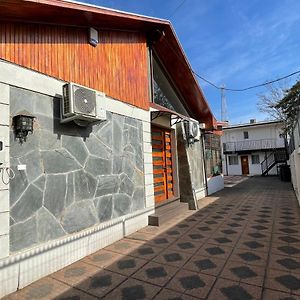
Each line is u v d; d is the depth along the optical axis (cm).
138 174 576
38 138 353
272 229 529
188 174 809
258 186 1420
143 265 370
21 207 322
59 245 367
